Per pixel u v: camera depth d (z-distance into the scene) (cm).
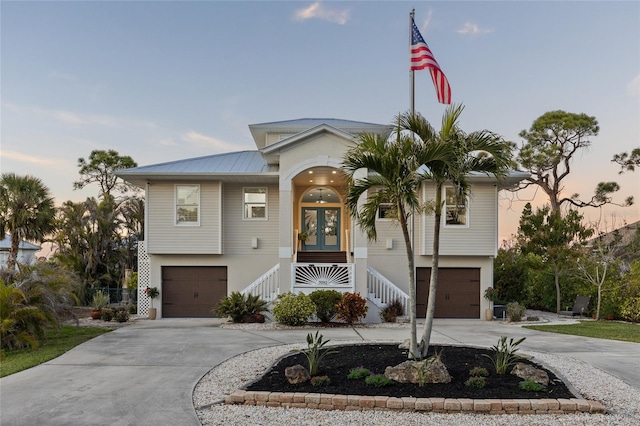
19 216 1894
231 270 1841
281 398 626
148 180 1791
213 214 1800
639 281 1761
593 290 1886
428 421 564
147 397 677
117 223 2742
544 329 1438
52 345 1123
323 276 1669
